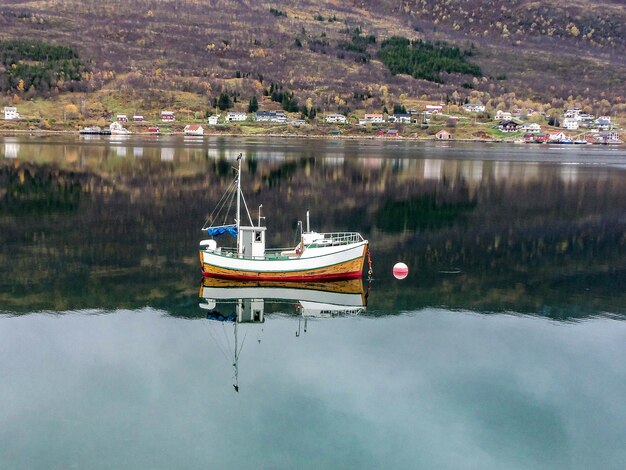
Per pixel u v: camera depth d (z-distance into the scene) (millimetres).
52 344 39406
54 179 113688
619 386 35031
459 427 30734
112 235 69250
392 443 29250
